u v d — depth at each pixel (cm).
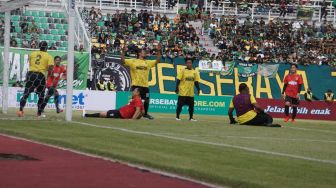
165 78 4047
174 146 1419
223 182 923
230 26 5184
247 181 921
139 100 2462
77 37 4191
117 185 882
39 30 4322
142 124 2158
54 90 2516
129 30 4819
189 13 5291
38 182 886
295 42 5150
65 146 1334
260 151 1419
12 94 3147
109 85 3806
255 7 5562
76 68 3656
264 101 3553
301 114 3656
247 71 4194
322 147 1622
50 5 4500
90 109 3225
